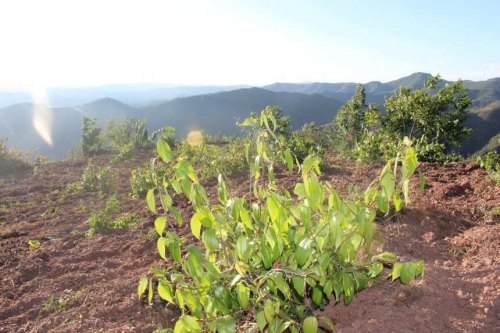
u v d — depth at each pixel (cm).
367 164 791
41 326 337
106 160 1122
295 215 244
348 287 235
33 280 425
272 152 294
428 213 457
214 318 230
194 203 255
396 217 442
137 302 358
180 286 241
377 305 269
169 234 247
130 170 966
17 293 402
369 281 280
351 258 246
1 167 1061
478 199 525
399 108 1409
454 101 1380
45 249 509
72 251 497
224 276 243
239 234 265
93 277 415
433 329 247
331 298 283
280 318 239
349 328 251
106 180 828
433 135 1392
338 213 230
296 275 224
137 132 1256
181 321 223
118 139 1313
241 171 798
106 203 710
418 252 373
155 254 459
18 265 462
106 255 478
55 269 446
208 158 905
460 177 646
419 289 280
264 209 265
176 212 257
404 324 250
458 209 493
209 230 238
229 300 241
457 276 310
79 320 340
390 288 283
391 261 249
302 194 275
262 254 232
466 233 411
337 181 662
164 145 265
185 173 258
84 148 1304
